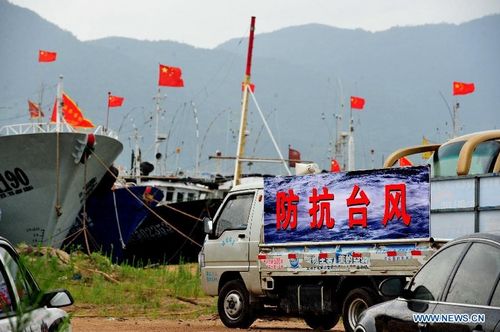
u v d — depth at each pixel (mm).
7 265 10734
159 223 51656
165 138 63000
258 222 21766
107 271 35812
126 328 22266
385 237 19109
